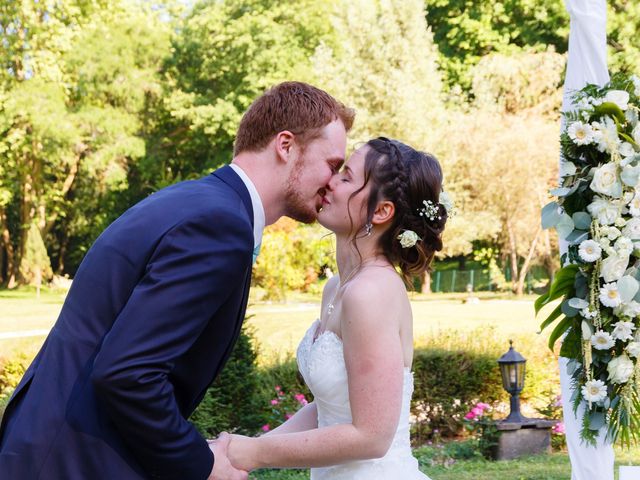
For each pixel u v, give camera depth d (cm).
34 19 2323
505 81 2116
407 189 207
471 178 2042
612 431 331
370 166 208
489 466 593
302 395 660
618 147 324
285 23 2481
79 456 164
